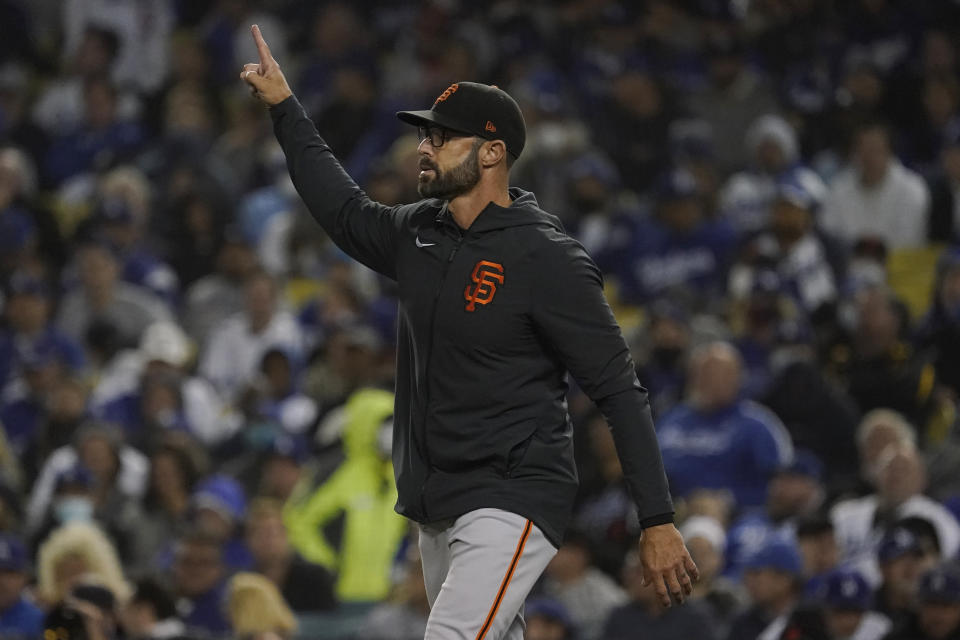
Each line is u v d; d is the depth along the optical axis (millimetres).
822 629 23203
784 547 25922
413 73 55188
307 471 34031
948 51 54375
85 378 40875
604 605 27422
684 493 32938
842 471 33781
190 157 51188
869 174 44375
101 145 53719
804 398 34156
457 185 13406
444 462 13422
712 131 51594
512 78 52875
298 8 60000
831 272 40219
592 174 45344
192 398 37375
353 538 31438
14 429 38344
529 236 13344
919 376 34688
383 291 42875
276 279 43781
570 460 13562
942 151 48969
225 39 58375
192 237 47656
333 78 56000
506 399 13320
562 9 56812
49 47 62844
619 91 51500
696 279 42281
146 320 43031
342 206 14258
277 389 38031
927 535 27141
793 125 51719
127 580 29828
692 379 34219
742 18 58125
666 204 42844
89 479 32312
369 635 27312
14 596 26891
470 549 13156
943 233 44438
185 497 32594
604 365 13180
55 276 47312
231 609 25781
